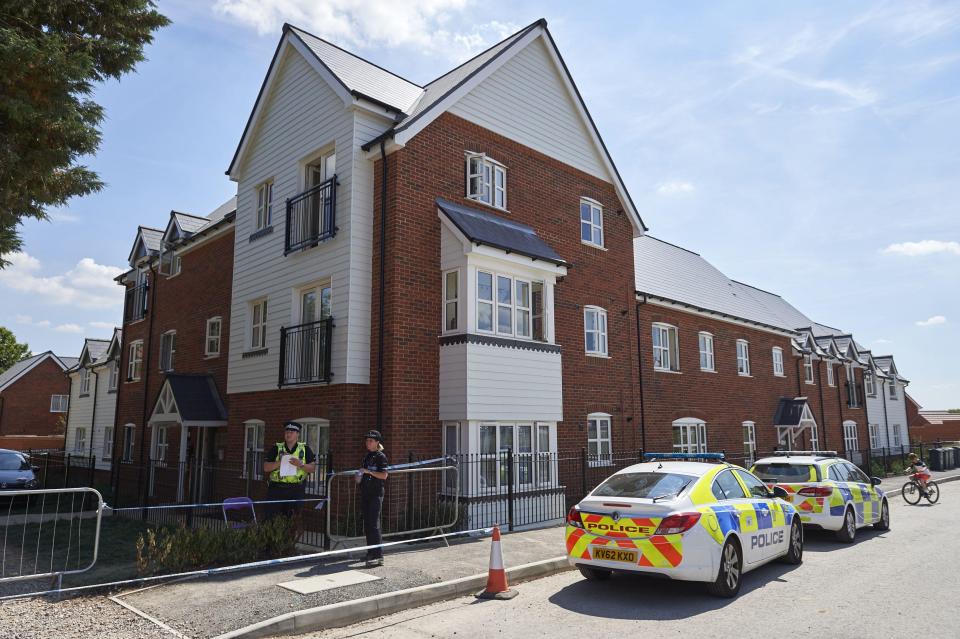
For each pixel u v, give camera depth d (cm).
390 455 1115
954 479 2514
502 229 1323
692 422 1977
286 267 1366
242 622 591
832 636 572
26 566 860
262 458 1324
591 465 1521
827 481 1099
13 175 843
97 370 2598
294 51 1448
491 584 732
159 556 789
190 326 1886
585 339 1581
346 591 693
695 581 718
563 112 1614
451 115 1323
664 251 2439
